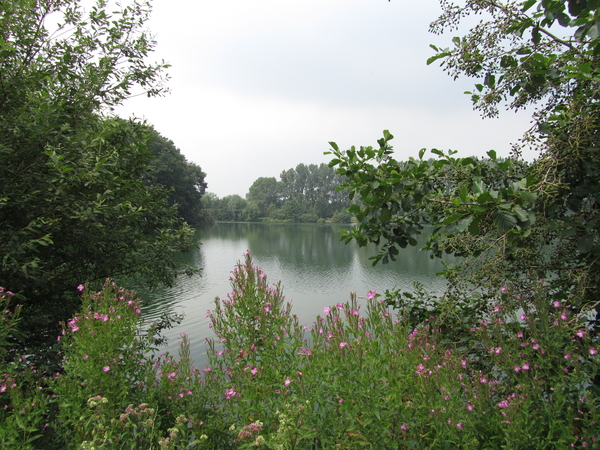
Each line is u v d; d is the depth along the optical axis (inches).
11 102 190.9
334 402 91.7
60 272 231.6
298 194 5064.0
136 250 243.9
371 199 133.0
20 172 185.9
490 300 127.3
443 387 88.0
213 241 1818.4
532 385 85.9
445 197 140.9
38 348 177.6
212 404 115.8
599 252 102.7
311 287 711.7
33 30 196.4
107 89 229.9
